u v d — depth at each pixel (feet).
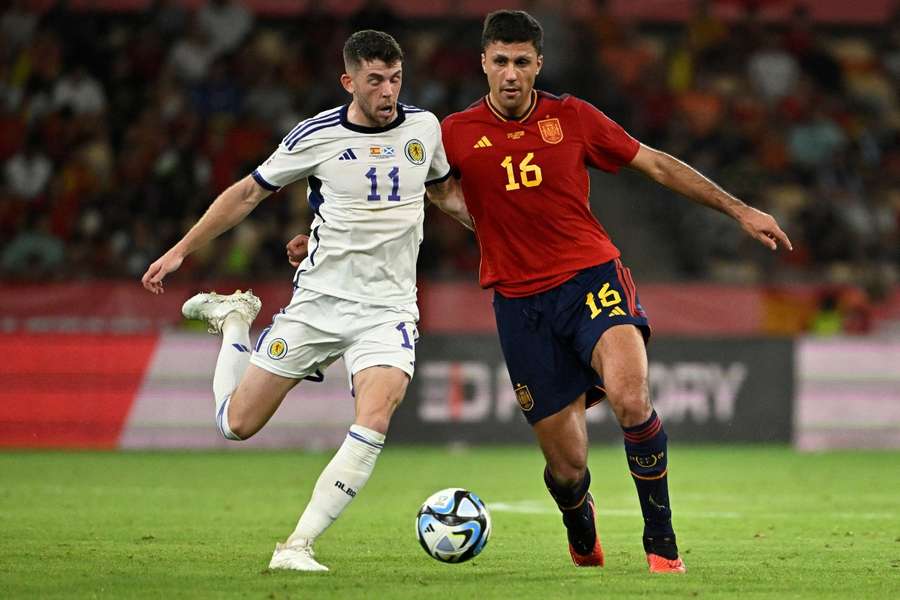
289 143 79.82
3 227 252.83
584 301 80.43
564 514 83.25
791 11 318.86
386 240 79.30
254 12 317.63
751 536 104.63
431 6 316.60
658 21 325.83
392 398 78.28
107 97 279.49
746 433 209.87
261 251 240.73
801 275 262.67
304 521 78.02
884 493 144.77
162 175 252.21
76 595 68.49
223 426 81.30
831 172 279.90
